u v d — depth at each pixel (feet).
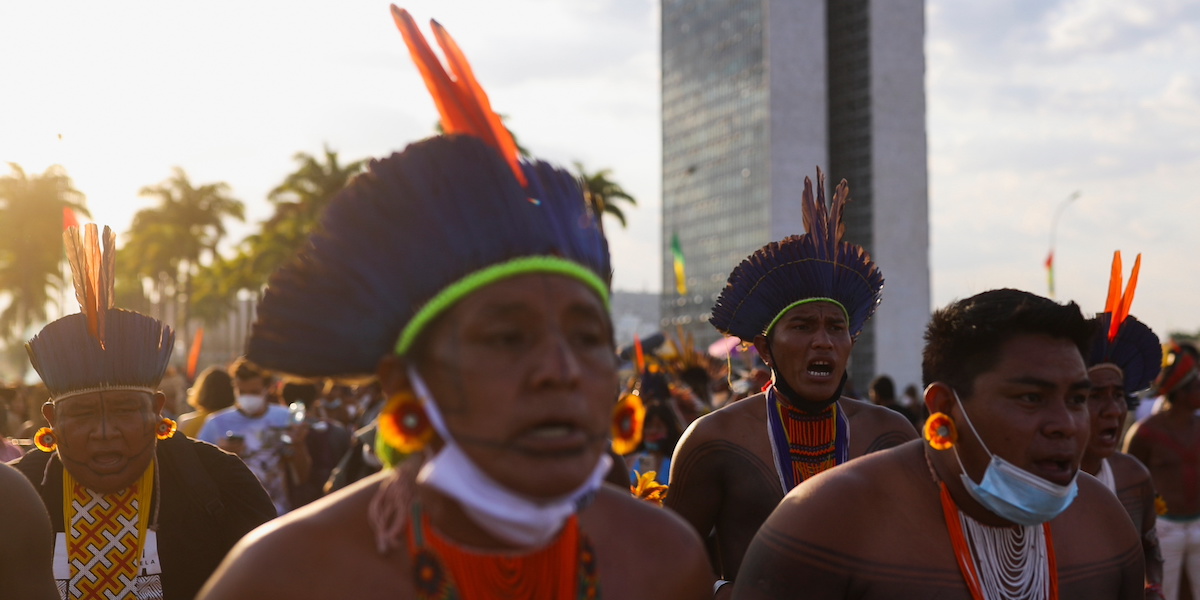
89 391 10.46
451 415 4.68
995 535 7.81
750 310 13.01
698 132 401.49
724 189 382.63
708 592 5.98
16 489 8.68
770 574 7.93
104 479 10.57
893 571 7.67
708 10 400.47
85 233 10.02
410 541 5.07
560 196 5.01
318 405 34.35
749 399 13.15
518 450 4.56
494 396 4.58
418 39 5.24
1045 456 7.33
